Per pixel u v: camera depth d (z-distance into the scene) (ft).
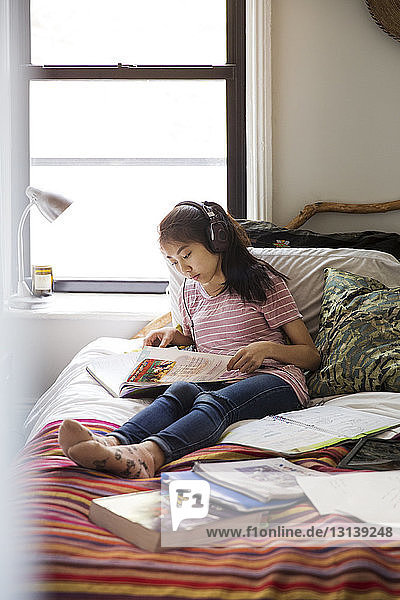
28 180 9.22
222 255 6.23
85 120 9.19
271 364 5.94
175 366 5.65
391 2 8.27
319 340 6.25
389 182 8.67
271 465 3.92
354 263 6.97
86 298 9.13
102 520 3.39
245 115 8.96
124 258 9.39
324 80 8.58
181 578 2.86
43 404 6.77
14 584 2.78
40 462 4.07
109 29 9.02
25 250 9.29
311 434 4.61
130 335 8.71
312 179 8.72
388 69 8.52
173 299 7.20
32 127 9.20
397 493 3.53
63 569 2.92
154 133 9.18
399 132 8.59
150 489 3.82
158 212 9.32
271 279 6.29
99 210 9.34
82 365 6.65
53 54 9.07
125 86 9.11
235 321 6.20
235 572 2.87
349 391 5.83
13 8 8.86
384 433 4.68
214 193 9.23
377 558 2.93
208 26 8.95
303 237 8.05
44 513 3.35
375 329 5.96
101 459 3.90
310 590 2.76
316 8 8.49
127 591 2.81
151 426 4.60
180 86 9.07
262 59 8.48
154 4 8.96
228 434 4.75
